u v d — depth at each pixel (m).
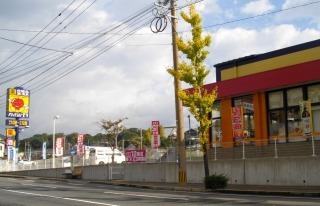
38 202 15.46
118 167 32.66
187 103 21.81
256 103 25.78
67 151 69.56
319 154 21.83
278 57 25.41
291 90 24.25
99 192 19.94
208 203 14.26
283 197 16.58
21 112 60.12
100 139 98.31
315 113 22.84
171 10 23.36
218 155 26.91
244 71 27.55
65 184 28.03
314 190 17.75
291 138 23.62
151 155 30.20
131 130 83.50
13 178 39.28
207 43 22.12
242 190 19.25
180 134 23.52
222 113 28.03
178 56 23.22
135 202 14.88
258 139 25.28
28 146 116.94
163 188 22.95
